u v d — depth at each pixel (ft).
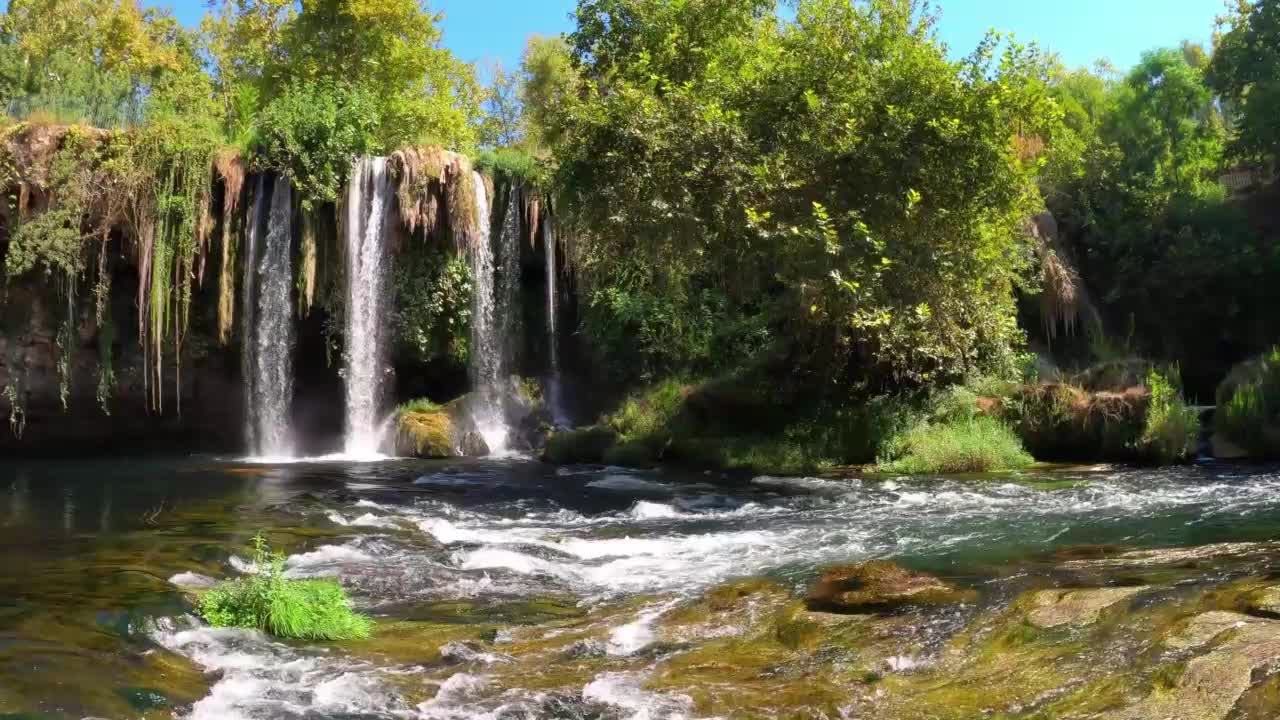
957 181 53.78
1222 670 15.49
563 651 21.71
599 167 56.44
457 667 20.76
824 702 17.67
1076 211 87.40
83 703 17.70
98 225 71.41
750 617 23.80
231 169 74.08
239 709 18.12
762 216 52.90
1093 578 24.04
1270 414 56.08
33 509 42.50
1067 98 95.76
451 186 78.69
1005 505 41.78
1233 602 19.03
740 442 63.57
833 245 51.19
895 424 60.49
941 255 55.52
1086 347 80.79
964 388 62.44
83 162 70.85
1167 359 81.87
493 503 46.14
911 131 52.90
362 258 77.46
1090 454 58.39
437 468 62.75
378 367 78.13
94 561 30.27
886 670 19.19
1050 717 15.75
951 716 16.52
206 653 21.34
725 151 54.03
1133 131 97.45
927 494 46.24
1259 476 47.52
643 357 76.95
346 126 77.56
